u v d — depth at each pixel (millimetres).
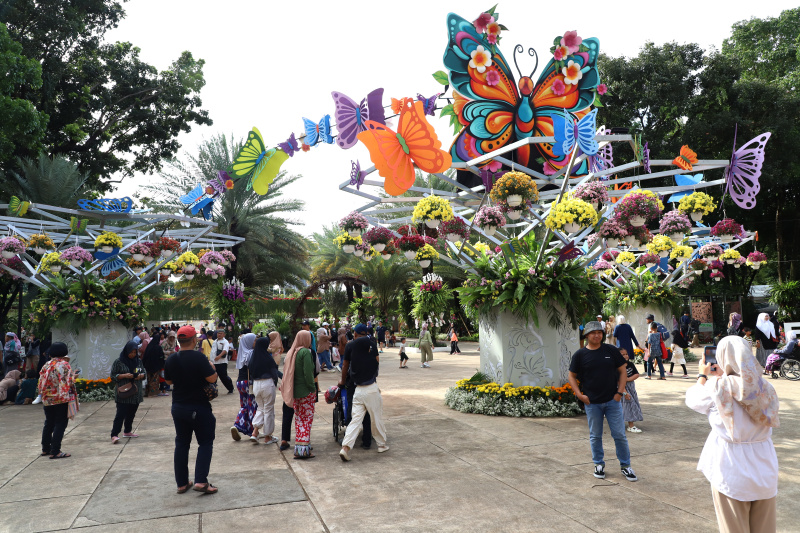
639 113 26656
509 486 5320
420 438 7559
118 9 25125
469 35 9836
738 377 3068
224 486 5539
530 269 9547
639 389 11859
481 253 10891
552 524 4316
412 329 33906
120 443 7762
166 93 27547
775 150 25766
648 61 25734
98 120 27344
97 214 12445
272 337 8172
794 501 4719
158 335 12977
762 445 3047
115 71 25891
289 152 8656
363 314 32688
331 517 4617
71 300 13078
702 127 25188
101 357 13570
